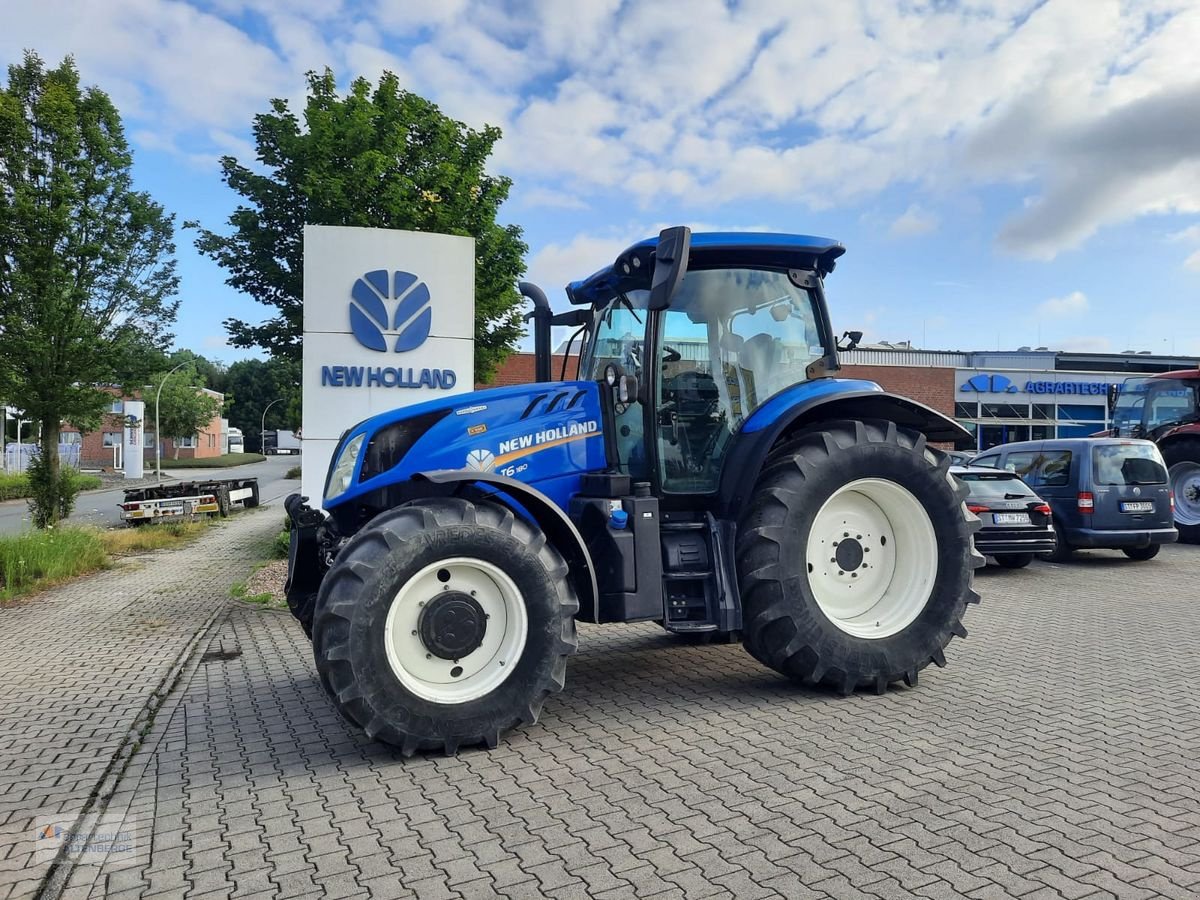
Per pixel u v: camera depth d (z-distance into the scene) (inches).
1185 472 571.8
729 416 215.3
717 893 113.7
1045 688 213.8
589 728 186.4
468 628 172.4
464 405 201.6
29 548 437.1
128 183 586.2
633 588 190.9
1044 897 110.6
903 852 123.8
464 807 144.8
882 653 204.2
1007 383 1427.2
